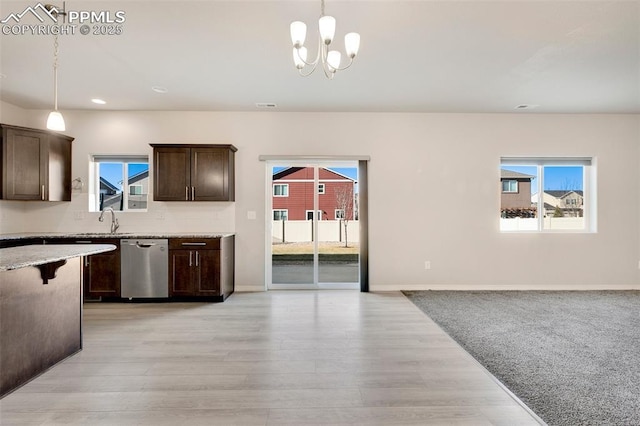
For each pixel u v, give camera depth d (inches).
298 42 82.0
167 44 111.3
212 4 89.9
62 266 97.7
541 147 190.2
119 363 96.3
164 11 93.0
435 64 126.6
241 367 94.0
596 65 127.5
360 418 70.9
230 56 120.1
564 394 80.4
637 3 89.3
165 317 138.6
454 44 111.4
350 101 169.3
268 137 187.6
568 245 189.8
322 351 104.8
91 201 184.4
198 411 73.4
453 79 140.9
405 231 189.3
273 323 131.1
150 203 184.4
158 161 171.9
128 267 161.2
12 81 142.1
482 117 189.9
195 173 172.2
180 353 103.2
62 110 181.5
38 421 69.8
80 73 134.3
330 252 197.5
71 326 101.3
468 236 189.8
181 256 161.5
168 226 184.9
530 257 189.8
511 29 102.3
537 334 119.3
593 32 104.0
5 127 156.3
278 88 151.1
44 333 91.3
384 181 189.0
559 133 190.2
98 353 103.1
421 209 189.3
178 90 153.3
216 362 97.1
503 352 104.1
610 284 189.6
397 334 119.3
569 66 128.4
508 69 131.3
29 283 86.9
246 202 187.2
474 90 153.9
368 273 186.4
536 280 189.8
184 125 185.9
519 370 92.4
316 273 193.5
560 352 104.1
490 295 175.3
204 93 157.6
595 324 129.4
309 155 187.5
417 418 71.0
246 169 187.3
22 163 160.6
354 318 137.4
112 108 179.8
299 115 187.8
